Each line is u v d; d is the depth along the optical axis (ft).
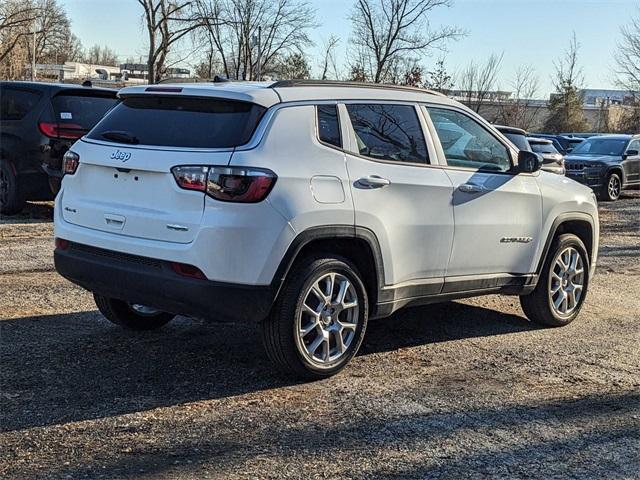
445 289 18.71
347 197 16.03
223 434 13.42
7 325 19.39
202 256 14.52
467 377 17.04
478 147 19.69
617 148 69.82
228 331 19.84
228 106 15.64
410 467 12.40
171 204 14.97
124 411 14.28
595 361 18.61
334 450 12.92
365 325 16.88
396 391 15.92
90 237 16.14
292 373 16.22
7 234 31.63
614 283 29.14
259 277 14.78
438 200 18.02
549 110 172.96
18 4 138.72
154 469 12.01
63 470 11.87
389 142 17.46
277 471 12.09
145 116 16.38
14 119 35.14
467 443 13.42
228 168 14.56
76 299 22.25
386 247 16.90
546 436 13.83
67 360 17.02
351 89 17.25
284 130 15.49
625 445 13.53
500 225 19.61
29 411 14.10
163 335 19.27
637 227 47.34
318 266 15.71
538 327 21.89
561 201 21.36
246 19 118.83
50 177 34.50
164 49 115.96
